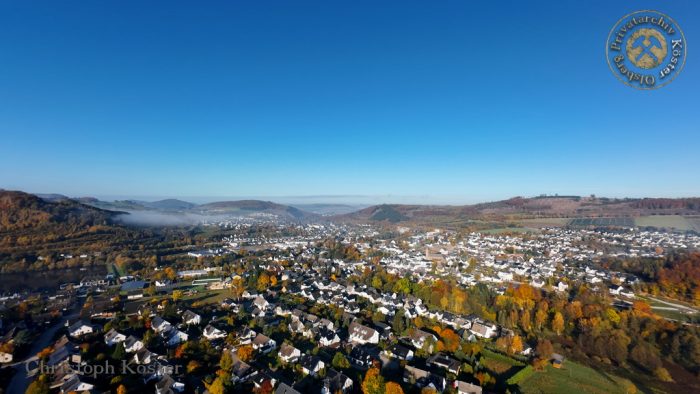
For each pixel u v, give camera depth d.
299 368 130.88
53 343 148.12
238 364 129.62
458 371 131.75
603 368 142.50
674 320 183.88
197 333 164.62
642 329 168.38
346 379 120.25
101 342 149.12
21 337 145.75
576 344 162.88
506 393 117.50
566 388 125.81
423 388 114.38
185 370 126.44
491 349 153.62
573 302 195.25
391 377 127.88
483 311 192.12
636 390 126.75
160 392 111.56
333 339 155.88
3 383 117.31
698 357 144.25
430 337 149.12
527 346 153.50
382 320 182.88
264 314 188.88
